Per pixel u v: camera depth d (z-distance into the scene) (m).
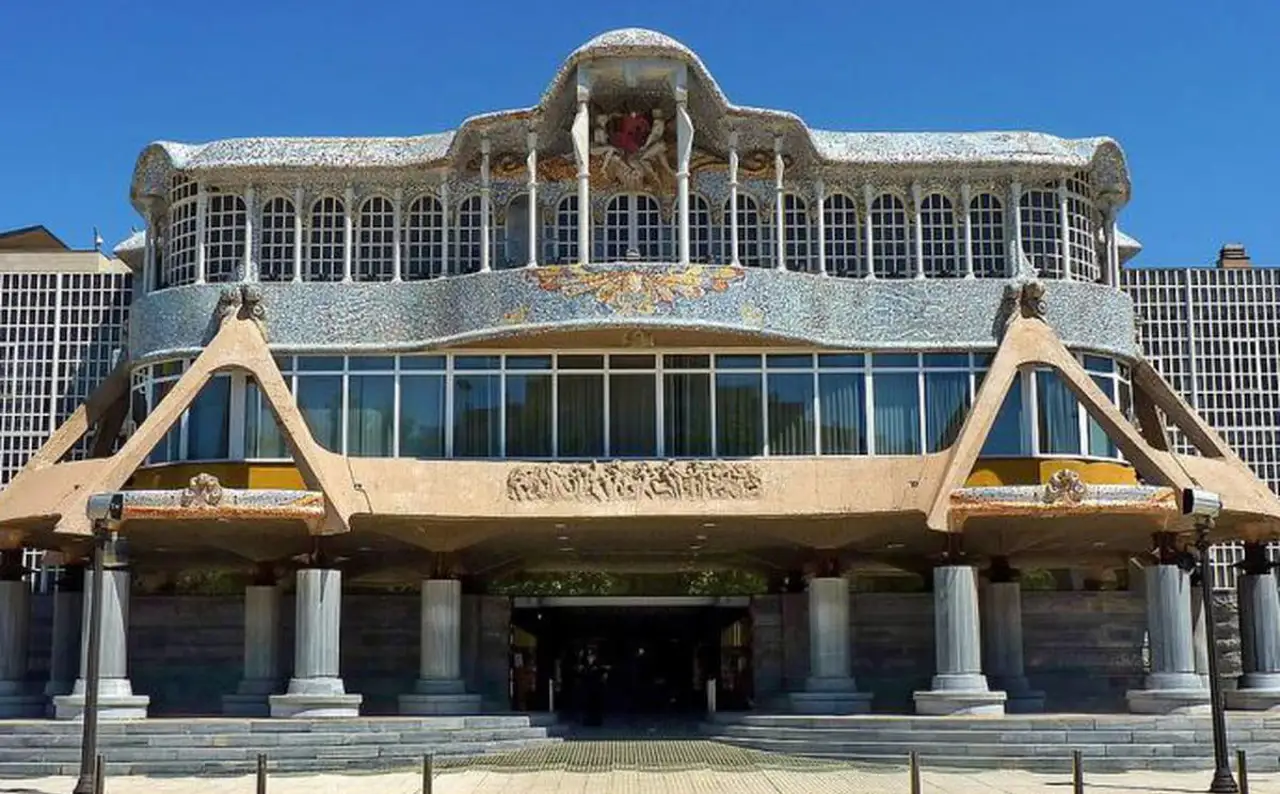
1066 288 33.47
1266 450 38.59
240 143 34.09
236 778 25.77
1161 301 39.19
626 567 37.41
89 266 45.12
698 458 32.34
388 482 30.84
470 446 32.88
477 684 36.47
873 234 34.22
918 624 36.03
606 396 33.00
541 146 33.81
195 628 36.03
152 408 33.44
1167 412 34.56
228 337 31.94
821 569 32.28
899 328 33.28
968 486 31.09
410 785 23.88
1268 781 23.81
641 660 39.81
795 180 34.34
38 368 39.19
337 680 30.00
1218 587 37.88
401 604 36.16
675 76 32.69
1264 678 32.41
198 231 33.94
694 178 34.47
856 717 28.64
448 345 32.69
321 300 33.16
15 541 32.53
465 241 34.09
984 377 33.22
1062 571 37.09
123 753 26.55
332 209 34.22
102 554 21.80
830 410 33.16
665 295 31.86
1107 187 34.66
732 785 23.11
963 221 34.12
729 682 38.72
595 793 22.17
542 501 31.00
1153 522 30.39
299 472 30.69
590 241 33.56
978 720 27.64
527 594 37.25
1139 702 30.44
